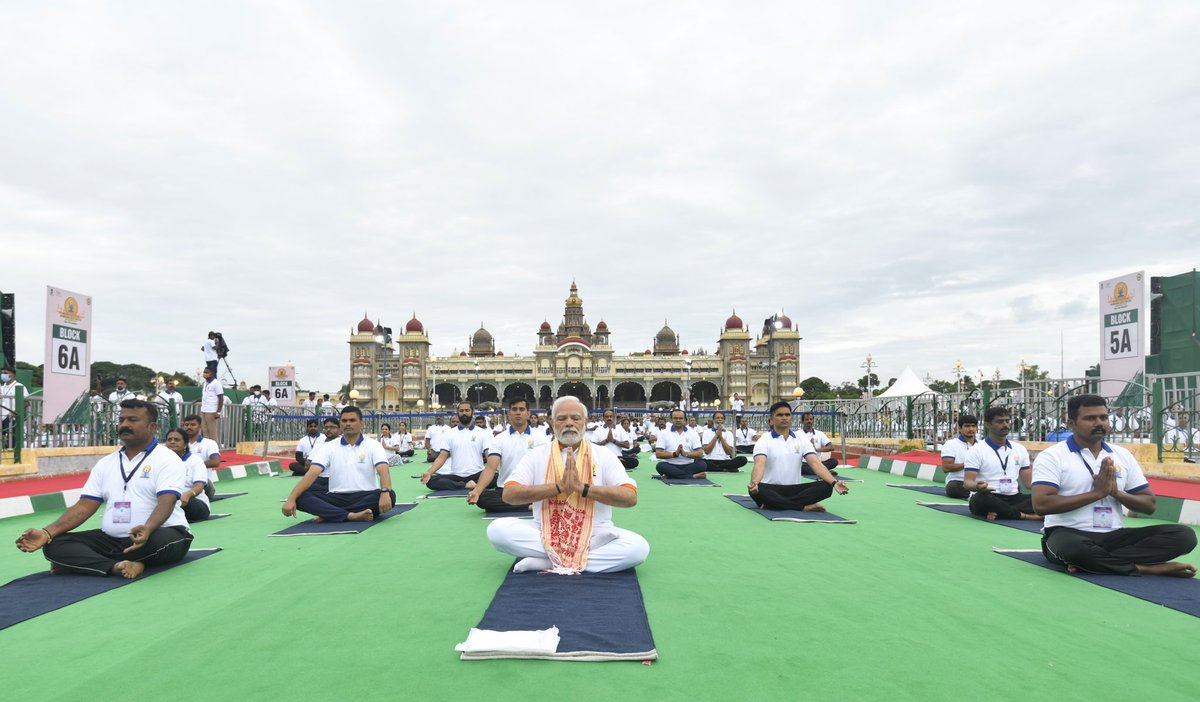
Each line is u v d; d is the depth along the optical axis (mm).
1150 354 16484
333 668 3332
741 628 3963
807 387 100438
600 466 5340
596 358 96812
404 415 26562
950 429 19141
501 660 3420
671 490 11984
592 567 5152
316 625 4016
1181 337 15695
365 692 3047
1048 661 3467
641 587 4879
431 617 4164
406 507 9430
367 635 3824
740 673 3279
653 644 3576
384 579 5148
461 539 6898
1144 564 5215
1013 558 5965
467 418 11773
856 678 3229
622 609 4164
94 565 5160
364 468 8305
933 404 20016
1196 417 12336
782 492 9086
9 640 3768
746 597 4637
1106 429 5539
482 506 8812
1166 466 12094
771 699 2982
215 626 4000
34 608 4324
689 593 4730
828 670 3326
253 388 23812
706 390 105312
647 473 16844
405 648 3607
